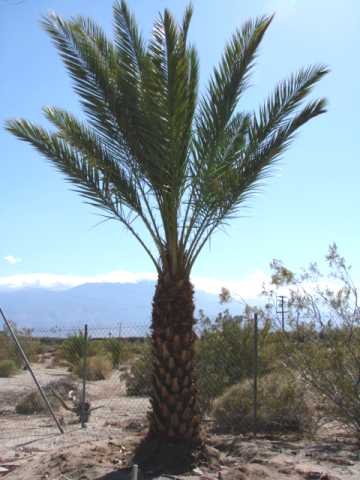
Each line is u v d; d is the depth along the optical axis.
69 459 7.13
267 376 10.79
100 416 12.20
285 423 9.89
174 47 6.86
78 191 7.82
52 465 7.02
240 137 7.97
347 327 9.47
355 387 9.02
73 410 11.74
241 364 11.93
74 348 21.91
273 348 11.68
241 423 9.99
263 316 10.70
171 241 7.28
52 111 8.00
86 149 7.70
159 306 7.32
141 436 8.76
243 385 10.47
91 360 19.98
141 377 15.27
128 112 7.34
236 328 12.27
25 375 19.83
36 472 6.90
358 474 6.72
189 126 7.38
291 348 9.88
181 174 7.27
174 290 7.26
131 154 7.50
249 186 7.73
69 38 7.67
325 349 9.52
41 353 27.28
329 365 9.34
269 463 7.10
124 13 7.43
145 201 7.53
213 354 11.88
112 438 8.96
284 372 10.69
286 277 10.13
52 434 10.02
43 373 20.75
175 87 6.86
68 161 7.80
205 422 10.79
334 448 8.20
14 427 10.84
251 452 7.83
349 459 7.46
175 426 7.06
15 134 7.78
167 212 7.26
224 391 11.22
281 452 7.85
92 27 7.93
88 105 7.57
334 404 9.48
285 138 7.70
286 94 7.78
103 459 7.16
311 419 9.85
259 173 7.70
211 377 11.53
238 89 7.44
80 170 7.79
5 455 8.36
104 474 6.50
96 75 7.53
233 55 7.44
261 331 12.05
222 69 7.44
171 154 7.07
